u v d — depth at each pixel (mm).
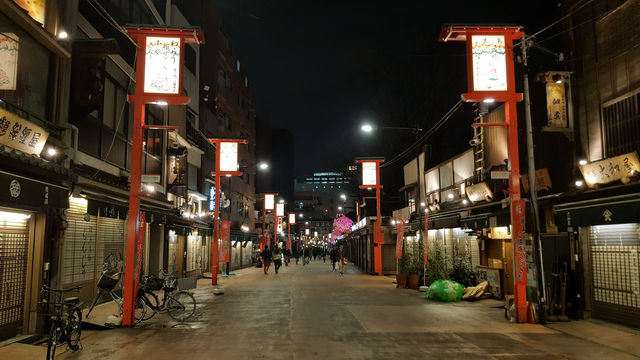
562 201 11070
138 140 10742
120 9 15727
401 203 38219
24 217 9109
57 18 10719
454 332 9664
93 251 13031
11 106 8805
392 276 27156
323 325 10516
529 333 9562
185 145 24172
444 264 18109
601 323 10016
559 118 11680
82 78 11273
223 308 13344
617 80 10312
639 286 9352
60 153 10414
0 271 8367
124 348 8312
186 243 24062
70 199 11586
